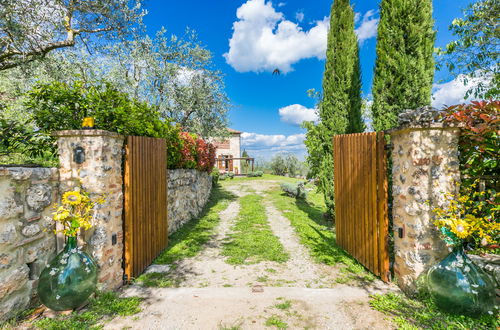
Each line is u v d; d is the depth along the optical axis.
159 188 4.32
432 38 3.83
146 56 9.01
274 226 6.45
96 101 3.38
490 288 2.18
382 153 3.20
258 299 2.71
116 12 5.38
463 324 2.10
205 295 2.81
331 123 6.07
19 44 4.09
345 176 4.39
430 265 2.63
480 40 3.73
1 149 3.28
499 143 2.41
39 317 2.26
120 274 3.08
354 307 2.53
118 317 2.32
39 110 3.27
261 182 18.11
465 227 2.21
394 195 3.09
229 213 8.20
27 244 2.30
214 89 11.30
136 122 3.58
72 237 2.40
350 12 5.89
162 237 4.44
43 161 3.99
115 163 3.00
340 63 5.95
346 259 4.04
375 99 4.26
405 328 2.08
